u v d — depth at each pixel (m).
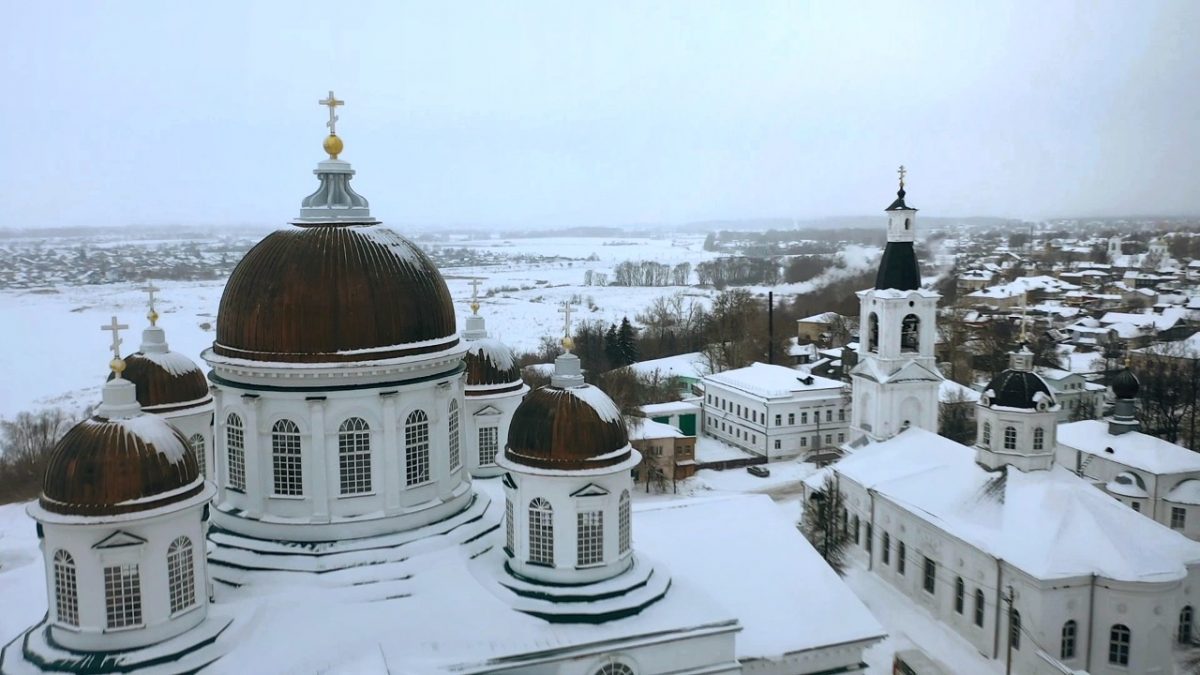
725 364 140.00
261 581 37.00
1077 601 50.16
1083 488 55.94
